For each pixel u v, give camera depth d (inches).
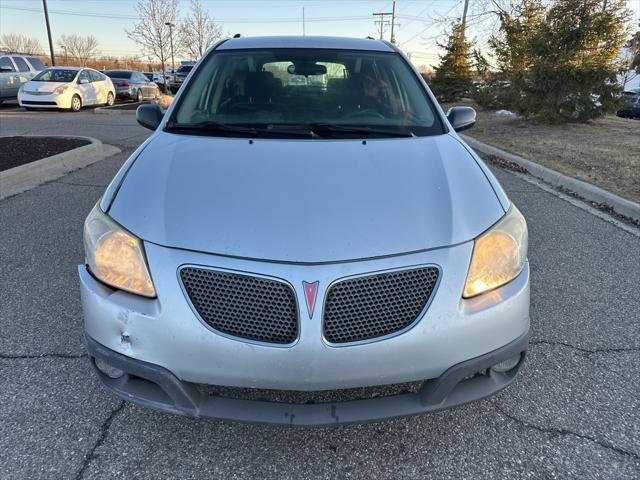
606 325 120.2
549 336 115.2
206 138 100.3
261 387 70.1
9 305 124.5
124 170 91.3
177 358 70.3
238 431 85.4
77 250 159.2
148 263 71.7
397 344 69.6
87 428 85.2
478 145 373.1
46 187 233.6
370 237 71.7
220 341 69.0
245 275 69.0
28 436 83.0
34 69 730.2
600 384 98.3
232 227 72.7
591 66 470.3
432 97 119.2
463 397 75.5
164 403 73.8
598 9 478.0
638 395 95.2
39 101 611.5
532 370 102.6
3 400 91.1
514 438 84.3
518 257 78.5
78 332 113.0
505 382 79.4
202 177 83.3
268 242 70.6
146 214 76.7
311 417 70.8
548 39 484.1
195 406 72.5
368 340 69.4
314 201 76.6
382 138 102.6
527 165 291.7
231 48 131.0
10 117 549.6
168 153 93.1
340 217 74.0
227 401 72.7
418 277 71.0
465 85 975.0
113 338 72.7
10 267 146.2
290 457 80.2
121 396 76.4
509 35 567.5
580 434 85.1
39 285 135.3
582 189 236.5
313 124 108.3
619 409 91.3
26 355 104.3
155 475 76.2
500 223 79.4
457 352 71.7
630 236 181.5
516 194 236.8
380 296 70.0
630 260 159.5
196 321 69.6
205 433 84.7
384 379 70.6
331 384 69.6
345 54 128.2
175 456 79.9
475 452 81.4
